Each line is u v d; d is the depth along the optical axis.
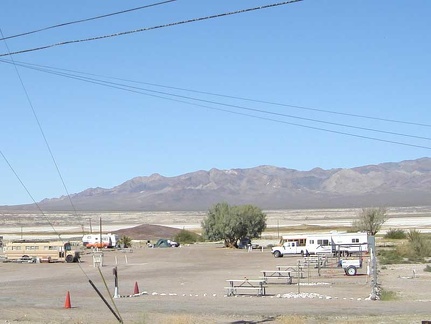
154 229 152.62
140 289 40.72
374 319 24.36
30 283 47.06
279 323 24.06
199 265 66.19
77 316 26.81
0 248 100.44
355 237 77.31
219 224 108.50
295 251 78.50
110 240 105.38
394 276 47.19
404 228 140.38
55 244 75.25
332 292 36.78
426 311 27.06
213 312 27.61
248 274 52.94
